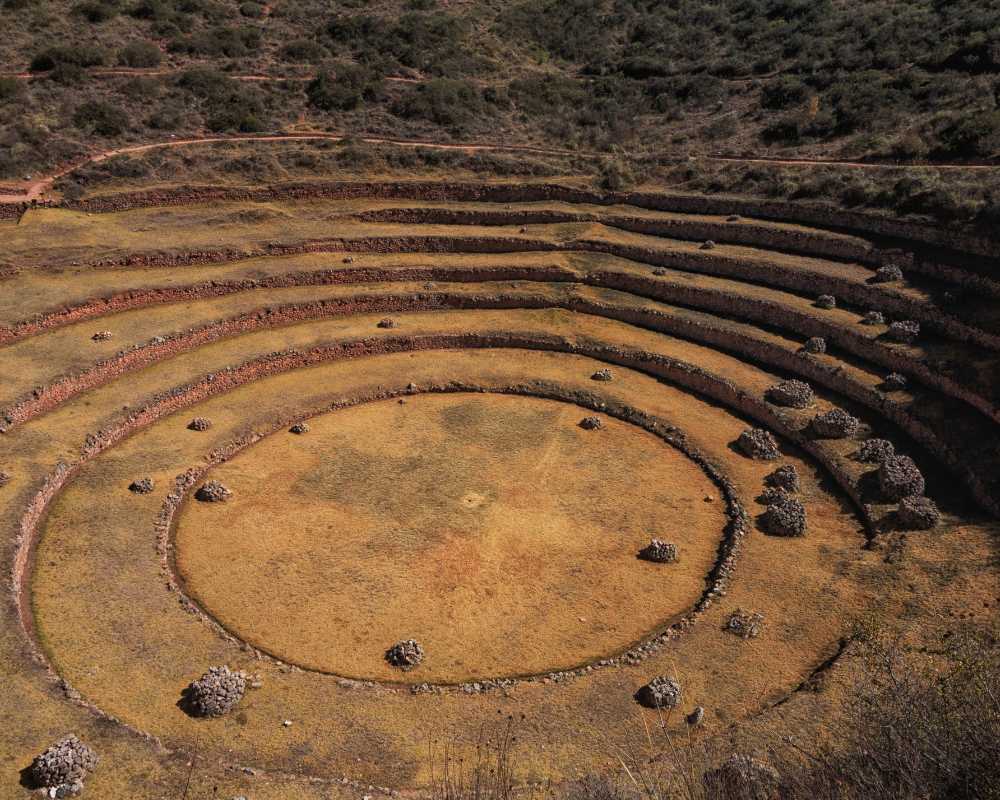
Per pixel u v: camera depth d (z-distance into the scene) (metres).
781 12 103.69
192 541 40.19
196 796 24.69
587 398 54.12
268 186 75.00
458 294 64.50
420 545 40.72
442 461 47.72
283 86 89.81
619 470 47.19
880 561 37.59
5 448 43.78
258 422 49.94
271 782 25.55
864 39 90.38
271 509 42.91
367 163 79.06
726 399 53.47
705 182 75.19
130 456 45.66
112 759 26.02
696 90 92.12
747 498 43.91
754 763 22.94
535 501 44.31
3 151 73.62
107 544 38.75
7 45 87.56
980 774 16.05
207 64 91.56
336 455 47.97
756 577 37.72
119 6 97.94
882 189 64.31
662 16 108.81
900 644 31.11
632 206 75.62
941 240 58.81
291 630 34.97
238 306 60.34
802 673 31.95
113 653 32.44
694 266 66.25
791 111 83.50
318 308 62.03
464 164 80.06
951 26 85.06
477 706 30.75
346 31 99.50
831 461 45.50
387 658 33.56
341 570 38.78
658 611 36.59
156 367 53.66
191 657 32.59
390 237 70.00
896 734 17.64
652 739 28.84
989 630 31.11
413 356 59.00
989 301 52.66
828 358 53.41
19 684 29.05
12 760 25.81
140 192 72.06
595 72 100.69
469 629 35.44
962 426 45.00
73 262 62.25
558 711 30.41
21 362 50.78
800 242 65.00
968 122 68.31
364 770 27.42
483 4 112.38
